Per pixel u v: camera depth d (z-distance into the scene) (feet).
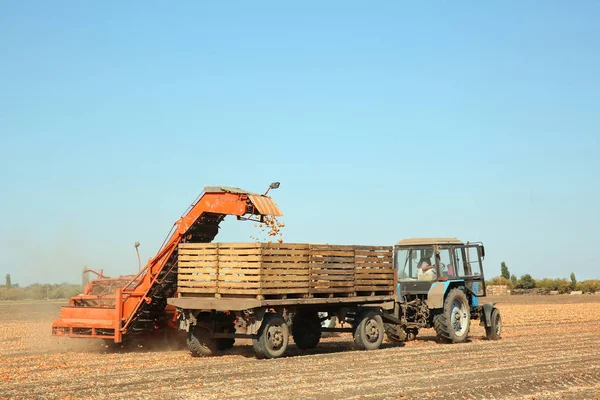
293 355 50.11
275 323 46.52
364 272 53.11
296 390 33.71
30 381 36.65
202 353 48.49
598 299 163.53
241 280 45.27
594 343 57.00
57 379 37.29
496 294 206.18
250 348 54.34
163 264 51.13
